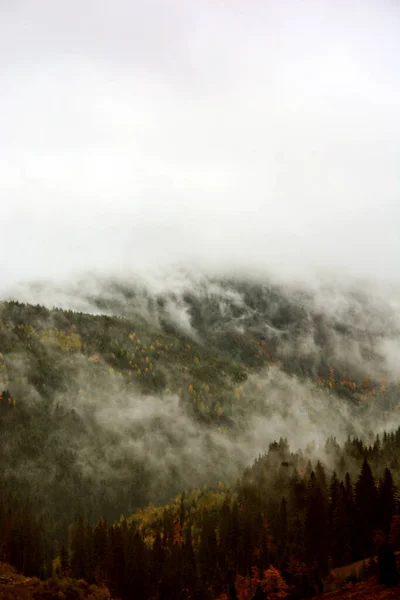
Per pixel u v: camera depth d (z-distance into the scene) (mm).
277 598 91000
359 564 99938
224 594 113188
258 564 122375
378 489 125000
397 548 93625
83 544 140375
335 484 130500
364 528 111062
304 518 134250
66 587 85000
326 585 86750
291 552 121875
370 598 62344
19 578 87875
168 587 125938
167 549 141375
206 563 132750
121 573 128500
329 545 114000
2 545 132000
